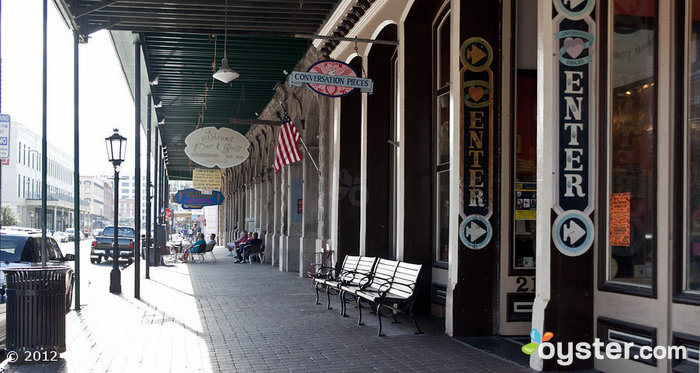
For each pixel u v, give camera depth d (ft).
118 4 38.34
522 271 27.71
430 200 34.24
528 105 28.19
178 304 39.78
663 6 19.22
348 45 41.75
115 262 47.88
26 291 23.11
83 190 358.64
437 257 33.94
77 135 38.81
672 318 18.51
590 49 21.35
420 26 34.58
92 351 25.07
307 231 61.31
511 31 28.12
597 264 21.30
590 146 21.36
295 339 27.48
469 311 27.53
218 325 31.32
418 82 34.42
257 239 84.94
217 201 113.09
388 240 39.70
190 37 49.47
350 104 45.44
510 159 27.84
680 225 18.57
